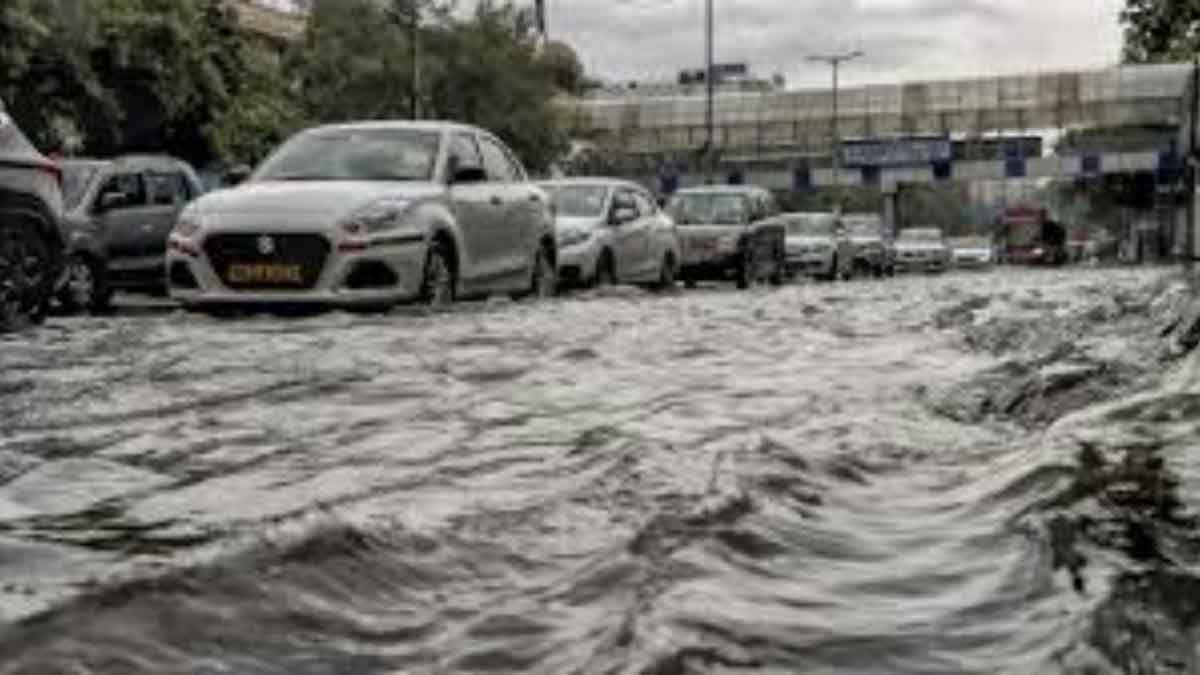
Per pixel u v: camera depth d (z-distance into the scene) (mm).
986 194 116688
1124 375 6469
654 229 20875
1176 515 3520
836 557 3270
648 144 74500
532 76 59969
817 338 9727
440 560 3152
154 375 6926
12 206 10742
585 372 7312
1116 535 3312
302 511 3561
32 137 30953
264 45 53594
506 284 14672
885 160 69625
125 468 4355
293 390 6379
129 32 33844
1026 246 61531
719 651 2533
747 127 73625
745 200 25938
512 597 2896
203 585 2771
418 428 5273
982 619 2760
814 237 32844
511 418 5582
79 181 16922
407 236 12453
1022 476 4109
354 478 4207
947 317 12023
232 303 12156
